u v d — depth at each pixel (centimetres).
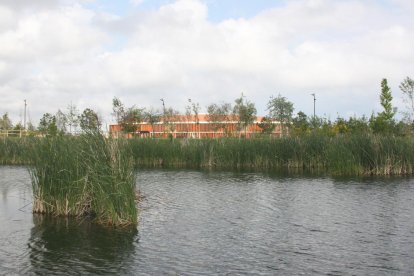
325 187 1884
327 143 2686
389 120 3203
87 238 1041
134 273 812
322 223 1212
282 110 5219
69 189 1258
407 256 909
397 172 2298
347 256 912
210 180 2181
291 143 2764
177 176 2366
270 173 2473
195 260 888
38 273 812
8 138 3247
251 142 2908
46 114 3650
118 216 1166
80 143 1290
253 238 1058
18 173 2419
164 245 993
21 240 1023
